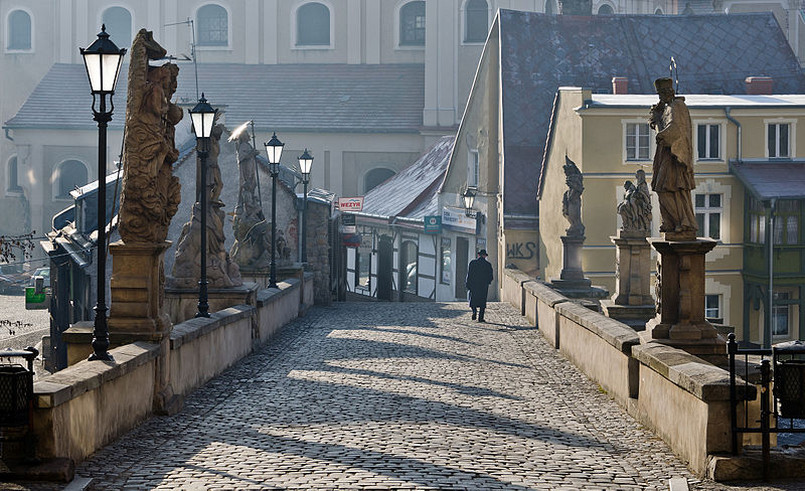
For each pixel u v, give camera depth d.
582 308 24.27
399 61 78.44
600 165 46.66
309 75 78.50
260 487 11.50
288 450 13.66
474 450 13.80
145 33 16.59
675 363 14.03
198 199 26.25
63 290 44.06
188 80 78.50
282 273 36.28
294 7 79.31
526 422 16.19
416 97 76.31
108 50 15.35
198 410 16.95
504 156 53.12
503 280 44.19
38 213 75.19
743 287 48.41
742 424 12.30
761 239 47.38
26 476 11.41
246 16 79.69
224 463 12.78
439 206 61.31
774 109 47.47
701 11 81.19
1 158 79.94
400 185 68.69
